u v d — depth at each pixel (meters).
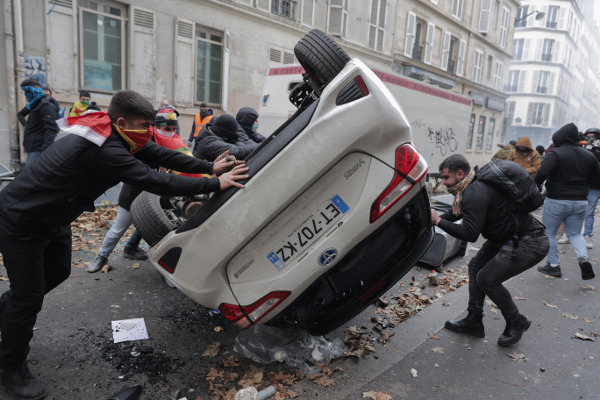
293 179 2.49
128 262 4.79
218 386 2.79
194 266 2.65
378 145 2.55
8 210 2.33
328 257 2.61
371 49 18.14
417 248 3.06
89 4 10.16
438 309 4.17
